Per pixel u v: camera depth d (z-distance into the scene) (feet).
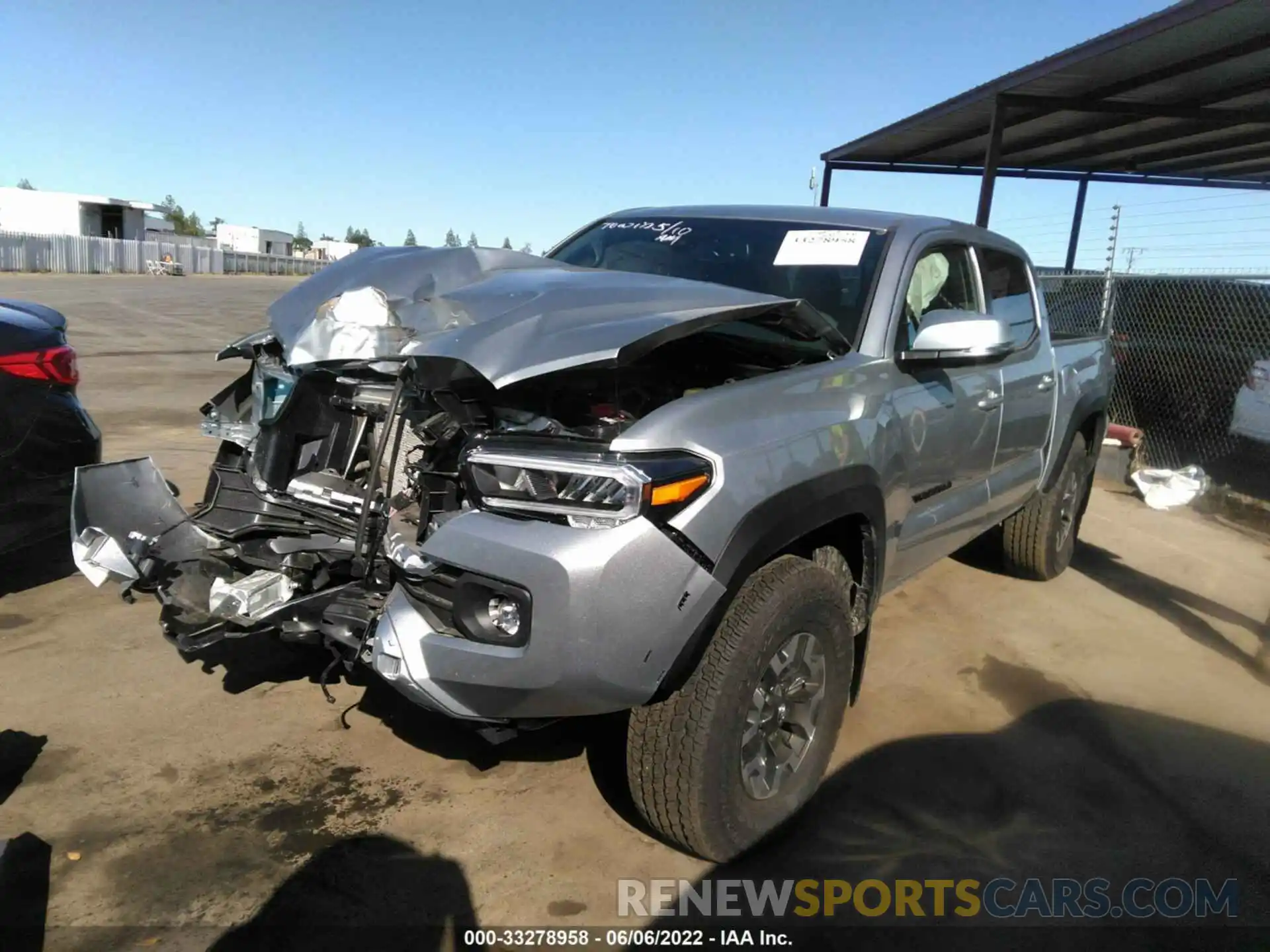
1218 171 46.24
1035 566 17.13
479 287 9.80
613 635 7.43
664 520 7.59
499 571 7.54
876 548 10.28
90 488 10.18
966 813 10.00
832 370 9.93
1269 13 22.35
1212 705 12.74
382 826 9.30
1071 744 11.53
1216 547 20.79
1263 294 25.29
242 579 9.80
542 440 7.93
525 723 8.37
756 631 8.25
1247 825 10.01
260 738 10.78
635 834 9.40
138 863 8.61
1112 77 28.58
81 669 12.25
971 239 13.73
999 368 13.61
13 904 8.01
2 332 13.48
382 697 11.84
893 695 12.62
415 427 9.36
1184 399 27.37
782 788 9.31
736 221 13.38
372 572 9.26
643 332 8.03
